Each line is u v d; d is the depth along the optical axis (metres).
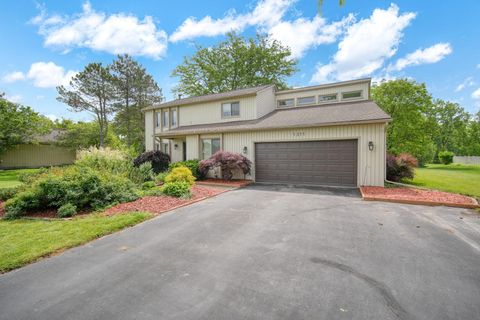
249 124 12.07
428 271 2.96
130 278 2.92
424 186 9.21
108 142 26.00
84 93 23.33
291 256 3.42
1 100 18.08
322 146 9.88
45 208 6.29
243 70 26.31
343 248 3.66
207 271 3.04
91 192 6.15
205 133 12.73
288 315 2.20
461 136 35.72
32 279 2.94
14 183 11.19
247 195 8.09
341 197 7.50
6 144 18.44
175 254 3.57
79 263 3.34
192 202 7.00
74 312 2.30
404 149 17.20
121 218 5.22
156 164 13.18
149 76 26.33
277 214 5.66
